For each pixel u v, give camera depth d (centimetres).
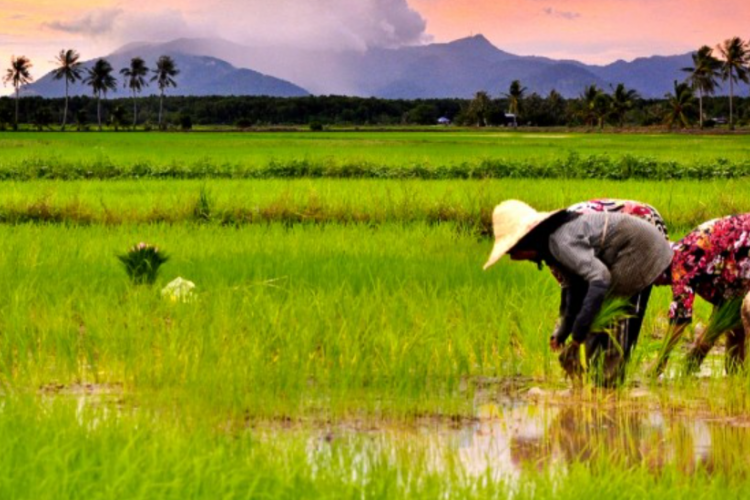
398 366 1291
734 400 1235
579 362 1313
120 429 966
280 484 838
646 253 1275
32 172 4481
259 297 1572
